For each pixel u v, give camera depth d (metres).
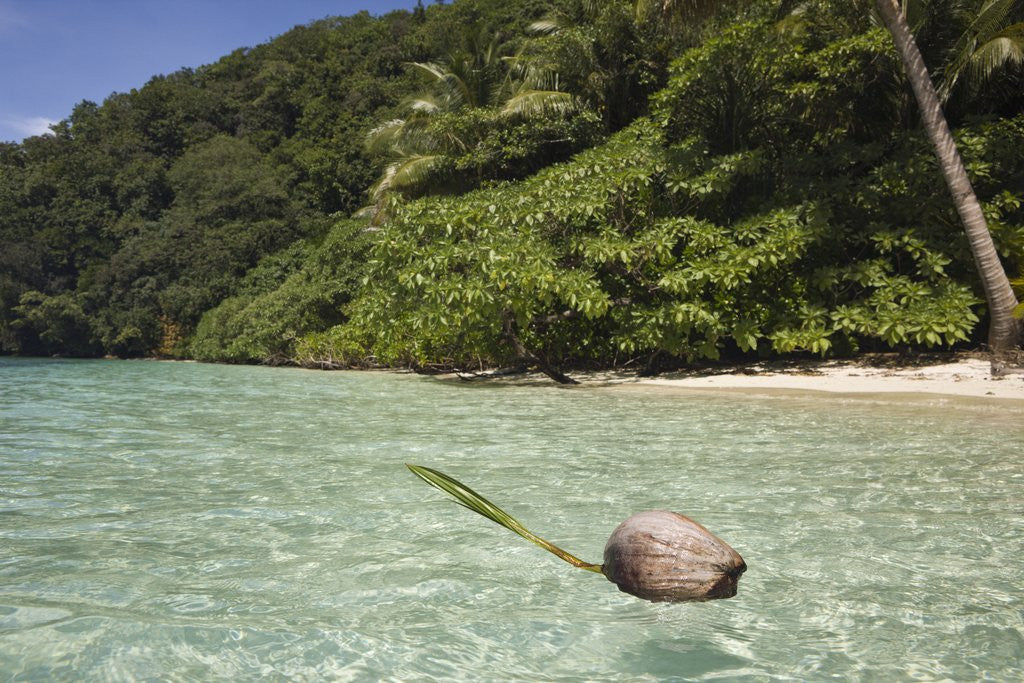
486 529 3.70
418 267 13.88
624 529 2.91
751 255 13.02
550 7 31.16
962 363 12.32
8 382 16.39
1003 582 2.86
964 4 14.55
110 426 7.96
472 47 26.41
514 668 2.13
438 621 2.51
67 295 44.12
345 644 2.31
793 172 15.14
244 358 33.38
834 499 4.21
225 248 42.84
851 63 14.60
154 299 42.41
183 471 5.28
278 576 2.99
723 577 2.73
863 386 10.99
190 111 62.75
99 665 2.16
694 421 7.89
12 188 52.88
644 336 13.80
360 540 3.51
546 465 5.38
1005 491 4.38
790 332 13.40
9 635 2.38
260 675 2.10
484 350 16.03
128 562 3.18
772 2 16.77
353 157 46.72
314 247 39.00
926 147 13.81
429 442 6.61
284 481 4.91
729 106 16.06
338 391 13.23
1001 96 15.51
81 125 63.84
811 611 2.58
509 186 16.52
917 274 13.52
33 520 3.91
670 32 17.91
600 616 2.55
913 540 3.40
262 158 54.06
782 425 7.41
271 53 67.94
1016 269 13.12
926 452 5.72
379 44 57.03
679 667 2.14
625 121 21.55
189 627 2.45
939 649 2.26
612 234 14.24
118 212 52.50
